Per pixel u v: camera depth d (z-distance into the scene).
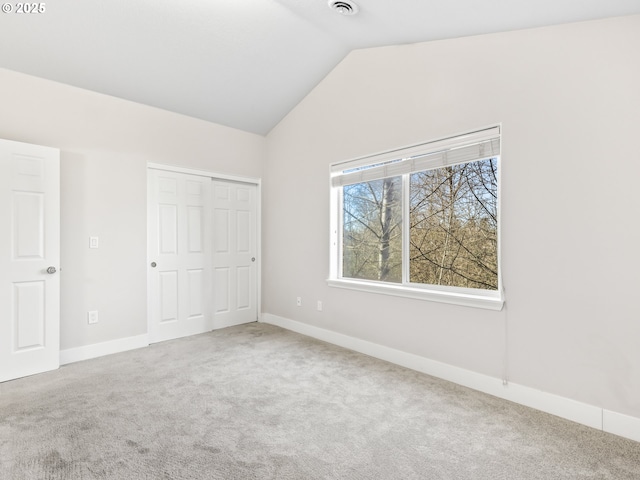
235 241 4.21
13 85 2.68
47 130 2.82
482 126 2.37
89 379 2.54
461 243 2.63
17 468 1.53
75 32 2.52
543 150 2.10
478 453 1.67
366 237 3.32
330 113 3.51
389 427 1.90
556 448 1.71
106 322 3.13
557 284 2.05
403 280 2.98
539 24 2.08
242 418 1.99
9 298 2.53
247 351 3.21
